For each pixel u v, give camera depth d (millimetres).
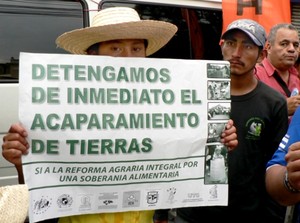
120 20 2215
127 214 2133
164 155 2152
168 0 4301
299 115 2029
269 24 4766
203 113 2225
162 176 2154
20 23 3719
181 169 2189
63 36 2215
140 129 2111
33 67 1979
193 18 4484
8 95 3627
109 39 2172
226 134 2258
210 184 2242
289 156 1713
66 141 2004
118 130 2076
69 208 2016
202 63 2229
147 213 2225
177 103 2184
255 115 2652
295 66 3709
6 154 1933
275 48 3873
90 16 3910
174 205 2188
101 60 2074
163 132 2148
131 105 2107
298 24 6223
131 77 2117
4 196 1046
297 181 1703
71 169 2018
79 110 2027
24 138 1947
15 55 3684
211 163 2242
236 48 2691
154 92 2146
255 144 2652
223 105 2260
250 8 4691
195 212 2721
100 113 2057
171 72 2184
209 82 2234
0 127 3582
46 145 1983
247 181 2641
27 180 1946
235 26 2695
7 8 3682
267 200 2715
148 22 2125
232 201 2648
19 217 1044
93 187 2051
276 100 2691
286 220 2121
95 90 2057
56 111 1997
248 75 2686
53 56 2006
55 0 3828
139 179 2117
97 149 2045
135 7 4125
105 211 2072
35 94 1975
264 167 2697
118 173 2080
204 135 2225
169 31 2273
